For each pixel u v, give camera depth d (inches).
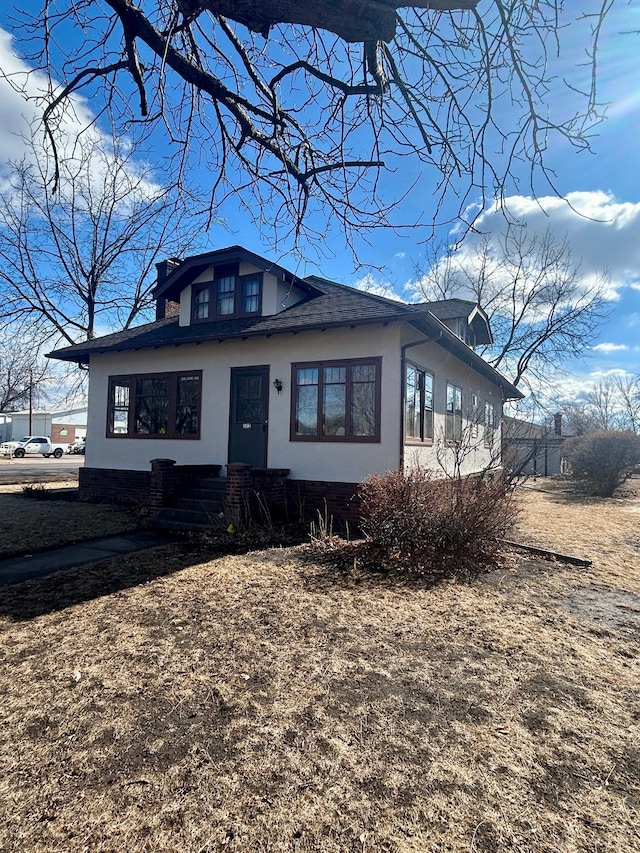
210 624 175.5
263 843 80.3
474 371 605.6
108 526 355.6
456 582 233.1
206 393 443.8
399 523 268.5
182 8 128.9
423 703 125.1
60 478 793.6
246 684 133.3
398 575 240.4
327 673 140.4
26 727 112.2
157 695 127.0
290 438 396.2
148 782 94.3
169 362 468.4
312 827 83.7
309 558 269.4
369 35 119.5
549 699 128.4
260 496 354.3
